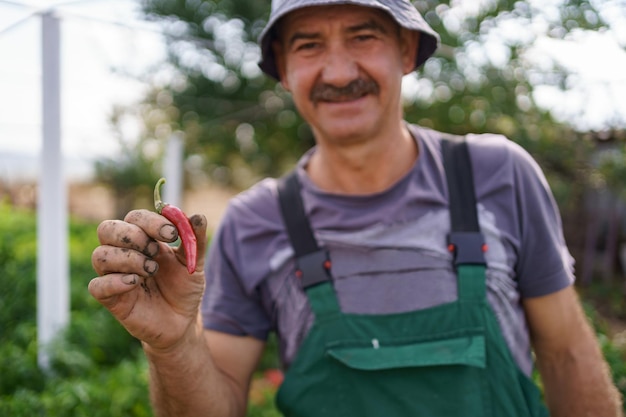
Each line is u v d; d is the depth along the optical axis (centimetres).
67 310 502
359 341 176
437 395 171
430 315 175
